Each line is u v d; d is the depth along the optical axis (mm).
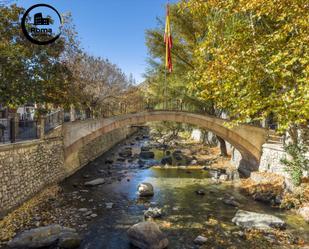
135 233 8453
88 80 23812
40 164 13773
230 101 10648
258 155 18062
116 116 18781
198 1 10180
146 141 43938
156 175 19109
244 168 19922
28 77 11742
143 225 8711
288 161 12711
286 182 12844
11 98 10992
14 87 10891
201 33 22422
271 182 14398
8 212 10430
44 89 12812
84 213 11289
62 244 8070
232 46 9203
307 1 7184
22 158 11789
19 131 13906
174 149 32781
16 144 11188
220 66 9211
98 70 26828
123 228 9844
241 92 9375
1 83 10484
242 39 9523
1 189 10023
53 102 14414
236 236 9062
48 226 8812
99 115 29172
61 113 17297
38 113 14258
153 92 27438
